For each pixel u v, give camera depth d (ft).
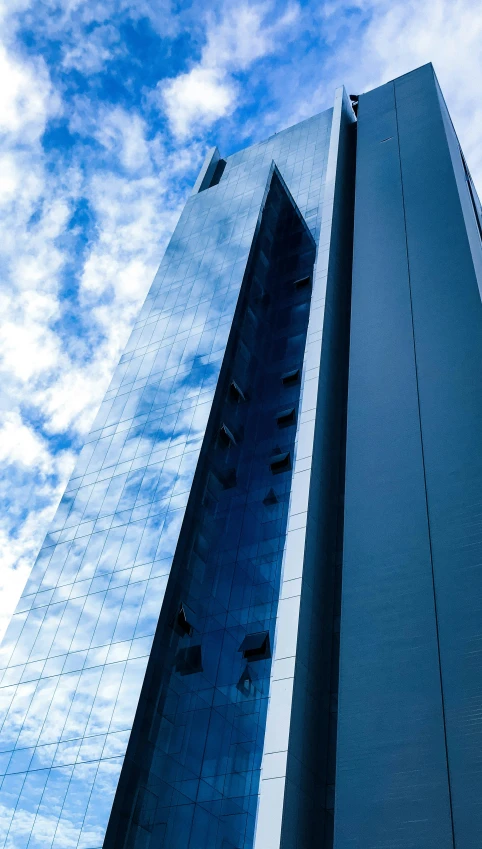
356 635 104.47
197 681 127.65
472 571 102.06
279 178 242.99
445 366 133.90
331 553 133.69
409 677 95.81
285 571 122.52
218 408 169.27
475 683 90.43
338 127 240.73
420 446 123.54
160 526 148.36
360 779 89.81
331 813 101.60
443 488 114.83
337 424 155.22
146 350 199.82
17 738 127.65
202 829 109.19
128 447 173.37
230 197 240.32
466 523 107.96
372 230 180.65
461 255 155.74
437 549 107.65
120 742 116.78
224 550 147.13
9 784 121.29
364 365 145.69
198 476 154.92
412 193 184.96
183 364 184.65
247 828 107.14
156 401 180.34
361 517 119.55
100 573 148.15
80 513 165.37
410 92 235.20
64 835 109.50
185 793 113.70
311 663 114.32
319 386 151.43
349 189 225.97
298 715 105.91
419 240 167.63
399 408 132.57
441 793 83.61
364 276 167.84
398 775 87.71
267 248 217.77
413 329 146.00
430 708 91.40
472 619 96.89
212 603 138.92
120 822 109.29
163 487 156.35
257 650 128.47
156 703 123.54
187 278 216.13
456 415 124.16
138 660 126.82
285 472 155.84
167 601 134.92
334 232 196.24
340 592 127.03
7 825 115.44
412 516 114.21
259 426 170.60
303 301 198.80
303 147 262.47
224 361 176.76
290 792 97.55
